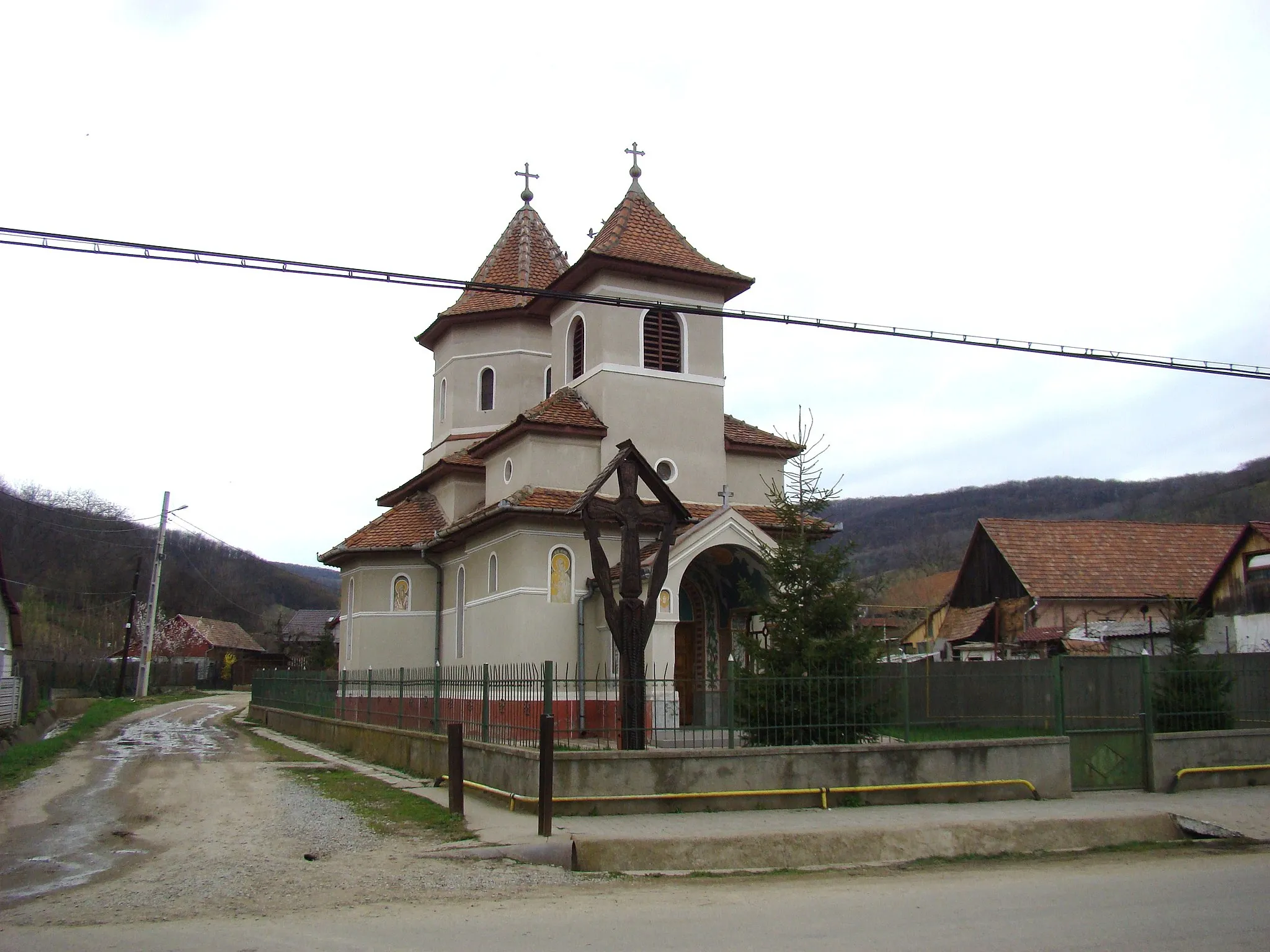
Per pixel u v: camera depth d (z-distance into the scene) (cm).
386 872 1183
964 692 1869
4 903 1048
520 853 1255
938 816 1493
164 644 8644
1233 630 2964
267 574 12625
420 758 2108
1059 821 1430
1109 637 3209
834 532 2661
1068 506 10950
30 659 4331
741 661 2577
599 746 1925
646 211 2977
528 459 2698
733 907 1022
